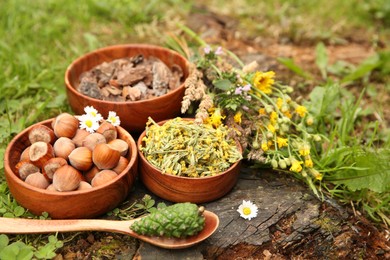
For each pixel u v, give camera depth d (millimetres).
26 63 600
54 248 393
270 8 806
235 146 448
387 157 462
